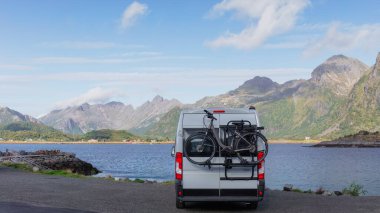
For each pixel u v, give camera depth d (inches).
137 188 789.9
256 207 565.9
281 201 639.8
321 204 606.2
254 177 528.7
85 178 1031.0
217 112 542.0
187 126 540.7
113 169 3543.3
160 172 3129.9
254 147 525.0
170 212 534.3
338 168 3602.4
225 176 526.6
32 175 1075.9
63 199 624.1
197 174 530.0
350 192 836.6
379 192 1748.3
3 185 805.9
